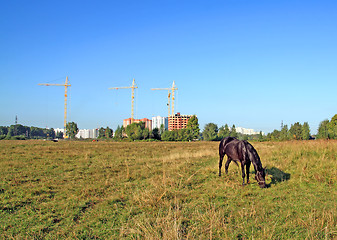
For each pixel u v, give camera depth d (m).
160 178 10.51
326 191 8.41
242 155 9.35
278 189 8.79
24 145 32.72
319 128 54.12
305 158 12.57
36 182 10.70
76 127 138.62
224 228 5.55
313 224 5.64
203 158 17.80
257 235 5.37
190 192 8.54
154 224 5.70
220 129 103.50
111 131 148.50
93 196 8.57
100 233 5.70
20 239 5.42
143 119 177.00
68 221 6.43
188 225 5.93
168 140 96.38
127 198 8.24
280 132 69.94
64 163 15.94
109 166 14.95
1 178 11.17
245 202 7.54
